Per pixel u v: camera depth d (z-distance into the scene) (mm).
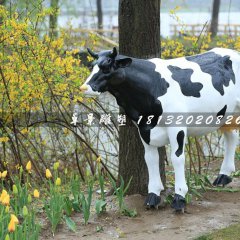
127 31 9023
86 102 11477
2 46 9703
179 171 8258
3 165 10242
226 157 9883
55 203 7930
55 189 8125
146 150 8555
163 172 9289
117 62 7695
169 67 8320
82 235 7711
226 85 8727
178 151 8188
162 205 8719
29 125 10500
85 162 11852
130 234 7707
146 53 9000
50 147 12000
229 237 7316
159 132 8219
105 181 11172
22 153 11352
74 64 11766
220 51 9102
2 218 6988
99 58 7746
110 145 13227
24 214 6977
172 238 7453
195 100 8297
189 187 9352
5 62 9820
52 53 10109
